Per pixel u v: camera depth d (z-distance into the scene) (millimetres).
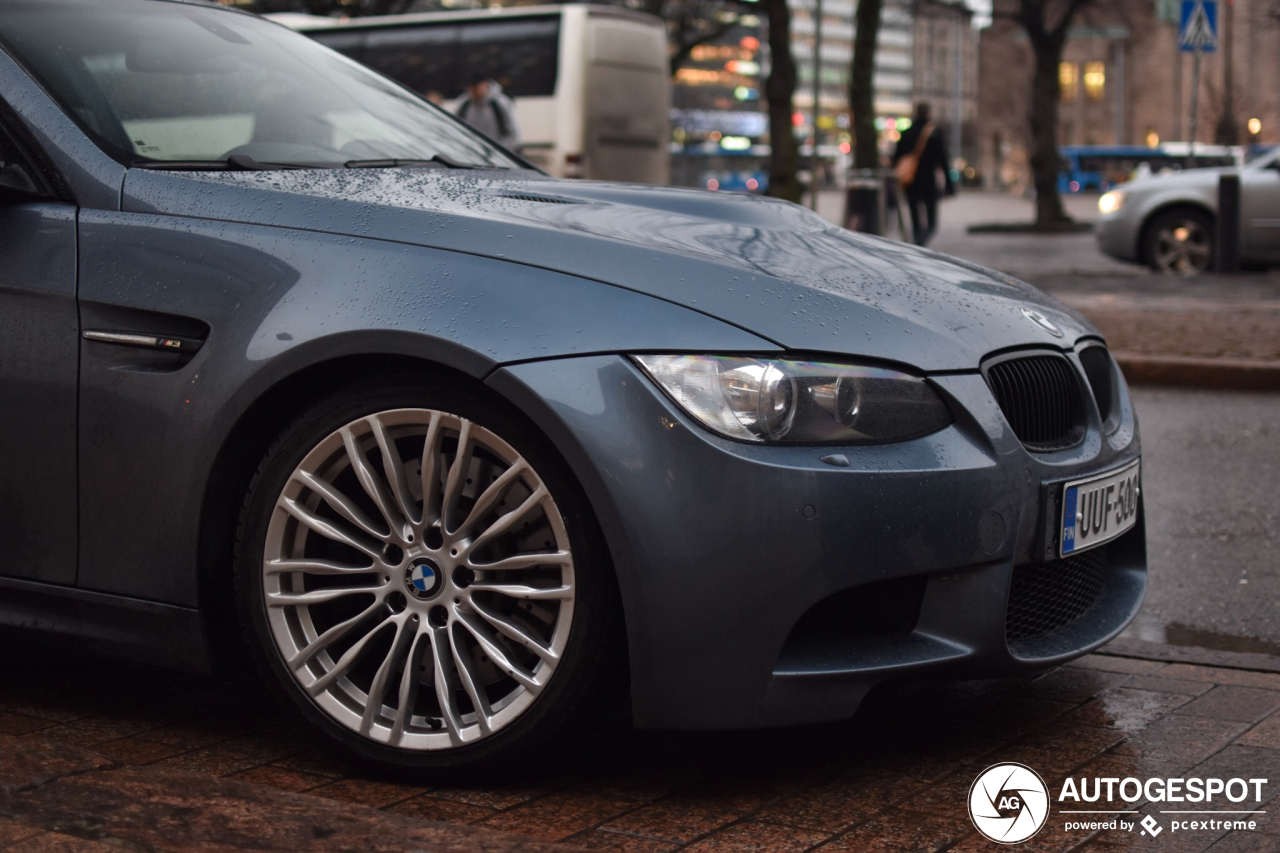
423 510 2557
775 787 2602
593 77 18000
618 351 2418
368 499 2666
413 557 2568
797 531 2369
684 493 2359
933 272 2986
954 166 84688
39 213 2896
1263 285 12805
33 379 2824
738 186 58625
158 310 2713
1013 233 28625
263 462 2650
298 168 3113
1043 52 30359
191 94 3320
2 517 2898
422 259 2594
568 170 17891
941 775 2670
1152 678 3289
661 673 2389
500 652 2514
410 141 3668
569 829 2410
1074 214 41031
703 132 79250
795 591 2377
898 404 2494
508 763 2516
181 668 2768
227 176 2904
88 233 2836
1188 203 14125
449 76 18641
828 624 2494
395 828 2188
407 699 2566
